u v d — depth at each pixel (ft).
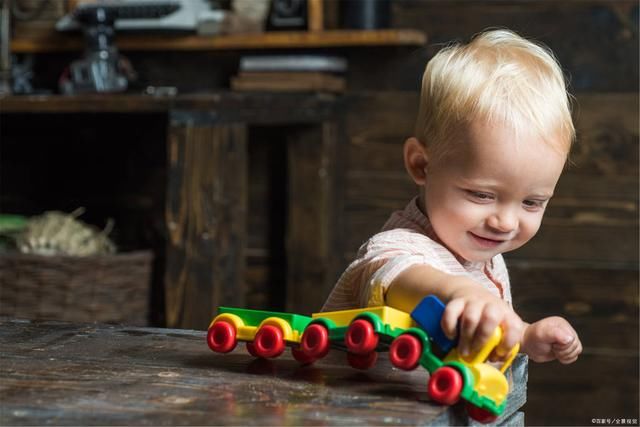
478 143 4.19
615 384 10.33
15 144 12.13
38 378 3.68
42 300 9.68
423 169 4.63
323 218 10.41
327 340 3.72
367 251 4.27
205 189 9.74
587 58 10.28
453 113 4.29
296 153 10.44
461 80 4.33
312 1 10.55
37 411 3.19
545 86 4.29
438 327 3.49
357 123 10.78
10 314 9.73
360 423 3.07
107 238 10.93
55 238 10.27
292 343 3.96
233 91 10.46
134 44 11.13
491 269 4.80
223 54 11.24
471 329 3.40
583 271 10.35
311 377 3.76
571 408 10.41
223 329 4.05
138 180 11.80
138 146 11.77
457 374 3.32
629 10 10.21
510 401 3.86
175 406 3.26
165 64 11.43
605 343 10.34
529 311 10.46
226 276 9.78
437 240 4.48
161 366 3.94
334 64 10.37
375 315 3.59
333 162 10.53
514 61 4.37
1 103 10.31
